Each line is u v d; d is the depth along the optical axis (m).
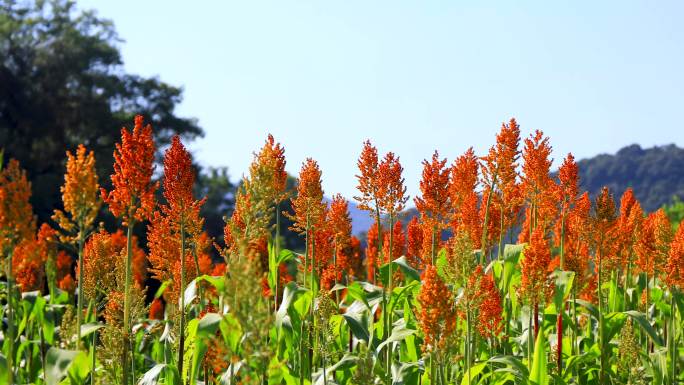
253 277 5.82
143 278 13.78
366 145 10.14
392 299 10.35
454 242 9.38
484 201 11.67
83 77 55.59
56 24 58.62
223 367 7.15
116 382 8.10
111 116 55.50
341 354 10.43
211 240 9.50
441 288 7.56
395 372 9.47
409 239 12.04
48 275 14.79
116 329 8.09
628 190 14.00
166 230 9.34
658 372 11.16
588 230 11.16
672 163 115.25
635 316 10.39
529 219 12.05
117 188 7.49
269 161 7.78
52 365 6.99
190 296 9.41
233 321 6.58
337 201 11.06
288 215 9.84
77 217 7.20
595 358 11.33
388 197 10.03
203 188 58.28
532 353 9.67
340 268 11.59
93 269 10.61
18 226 6.67
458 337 7.66
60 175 51.78
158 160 56.12
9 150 50.44
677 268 10.71
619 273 14.42
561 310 9.95
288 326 9.22
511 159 10.76
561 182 11.34
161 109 58.62
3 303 15.48
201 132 61.00
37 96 53.44
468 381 8.17
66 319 8.45
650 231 11.94
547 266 9.34
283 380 9.32
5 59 54.50
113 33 62.12
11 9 59.09
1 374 6.73
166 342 11.12
